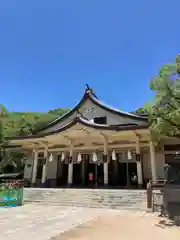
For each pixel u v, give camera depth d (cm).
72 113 2769
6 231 862
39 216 1206
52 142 2544
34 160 2645
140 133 2138
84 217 1169
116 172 2394
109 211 1384
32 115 5156
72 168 2400
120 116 2520
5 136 2808
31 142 2617
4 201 1634
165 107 1262
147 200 1418
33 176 2558
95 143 2397
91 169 2514
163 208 1255
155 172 2041
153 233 830
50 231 858
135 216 1195
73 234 812
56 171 2659
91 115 2653
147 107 1412
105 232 842
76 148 2445
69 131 2248
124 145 2273
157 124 1300
